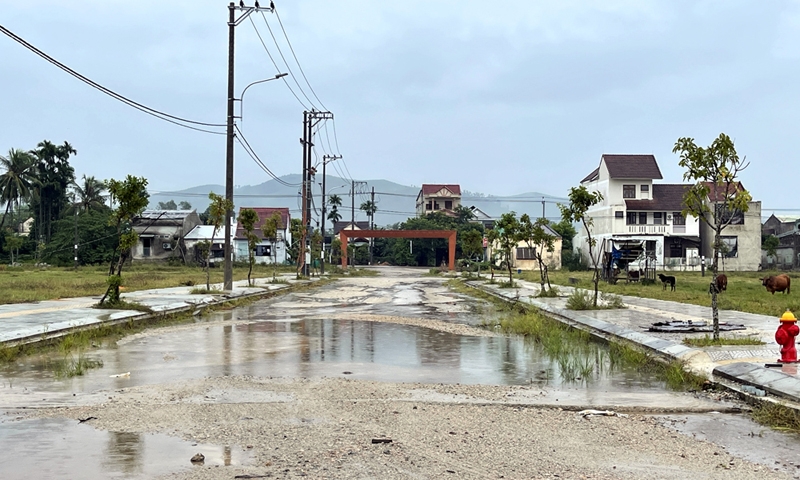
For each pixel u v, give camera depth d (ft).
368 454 20.59
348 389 30.89
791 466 20.13
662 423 25.53
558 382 33.76
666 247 215.72
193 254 248.32
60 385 31.55
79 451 20.63
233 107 98.32
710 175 41.60
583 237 247.50
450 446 21.67
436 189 361.30
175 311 68.44
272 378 33.73
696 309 69.41
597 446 22.02
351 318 66.33
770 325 52.80
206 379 33.17
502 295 96.94
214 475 18.45
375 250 378.94
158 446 21.26
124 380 32.96
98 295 84.17
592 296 84.64
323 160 203.51
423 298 99.25
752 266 212.02
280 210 289.94
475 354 42.98
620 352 42.70
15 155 233.96
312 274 185.68
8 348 40.47
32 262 229.45
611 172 217.77
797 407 26.00
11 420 24.48
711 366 34.58
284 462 19.67
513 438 22.82
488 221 369.71
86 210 251.80
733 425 25.26
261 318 66.54
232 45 98.07
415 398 29.27
